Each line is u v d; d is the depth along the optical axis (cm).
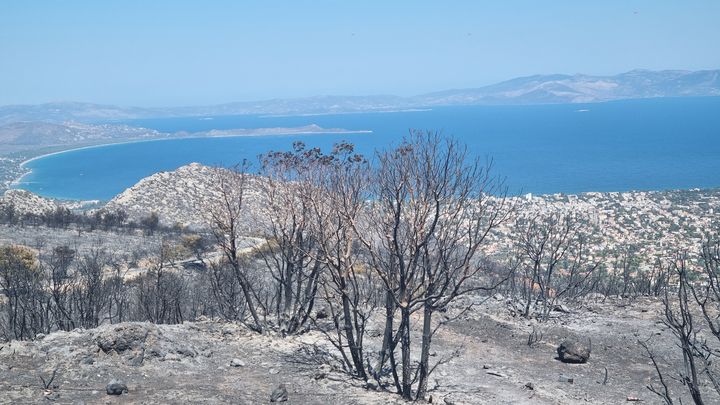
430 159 1106
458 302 1811
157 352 1133
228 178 1661
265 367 1162
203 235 4088
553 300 1903
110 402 932
